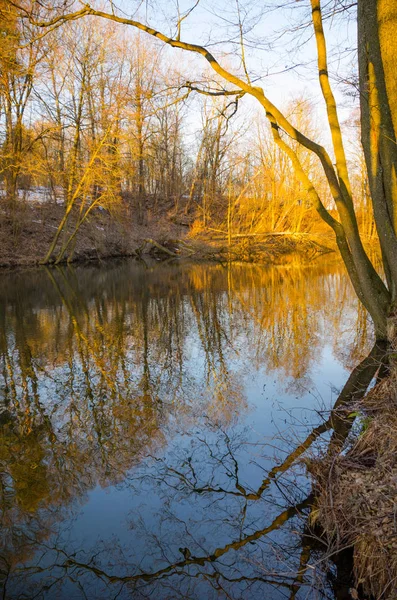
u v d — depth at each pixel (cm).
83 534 351
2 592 298
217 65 714
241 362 765
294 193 2620
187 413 563
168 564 316
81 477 427
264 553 322
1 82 1814
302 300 1359
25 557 328
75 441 496
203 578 303
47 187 2580
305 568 303
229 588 295
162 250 2861
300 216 2684
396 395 397
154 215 3406
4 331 977
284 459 436
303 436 476
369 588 271
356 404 475
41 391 638
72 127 2072
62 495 399
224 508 373
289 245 2794
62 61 1938
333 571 296
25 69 1314
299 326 1016
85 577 309
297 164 790
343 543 303
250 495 388
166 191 3825
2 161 2061
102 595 293
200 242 2766
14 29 895
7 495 399
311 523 340
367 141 671
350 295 1438
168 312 1188
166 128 3256
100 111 2019
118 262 2528
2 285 1650
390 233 681
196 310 1216
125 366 749
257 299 1381
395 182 659
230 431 510
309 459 402
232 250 2673
